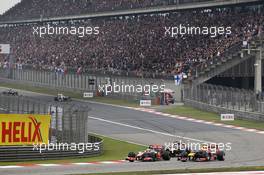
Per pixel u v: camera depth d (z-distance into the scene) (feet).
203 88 376.07
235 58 406.82
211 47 435.53
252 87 432.25
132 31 526.16
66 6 651.25
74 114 209.97
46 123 199.21
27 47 642.63
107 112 367.45
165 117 345.31
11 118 193.47
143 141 257.34
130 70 458.50
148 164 185.06
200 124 314.96
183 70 422.41
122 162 192.03
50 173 156.66
